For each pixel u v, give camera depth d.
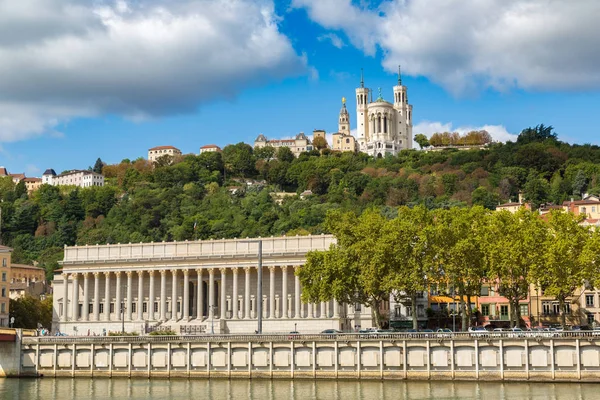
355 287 166.88
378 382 137.00
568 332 131.00
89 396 131.00
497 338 133.38
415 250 157.12
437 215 166.12
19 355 159.88
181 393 132.00
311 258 170.00
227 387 137.62
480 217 165.38
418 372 137.25
